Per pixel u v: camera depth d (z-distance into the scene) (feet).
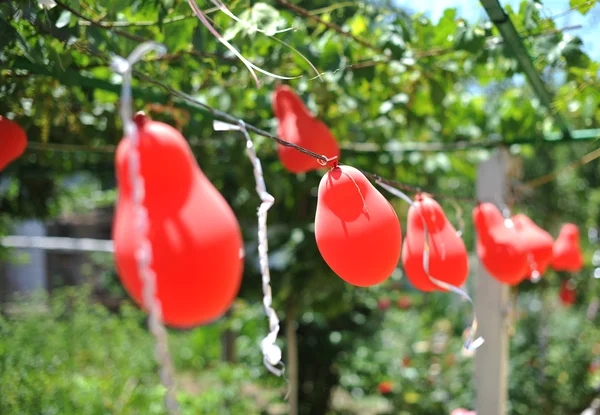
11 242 17.93
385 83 7.87
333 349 14.26
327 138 5.94
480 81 8.33
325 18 7.00
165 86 3.92
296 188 11.48
